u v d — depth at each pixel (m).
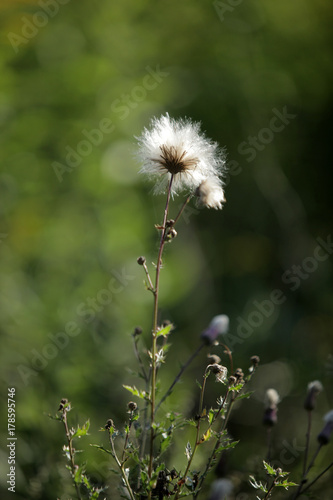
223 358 7.50
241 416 6.29
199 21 9.31
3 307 5.52
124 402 5.52
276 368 7.65
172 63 9.23
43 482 4.03
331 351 7.80
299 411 6.66
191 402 5.64
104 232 6.82
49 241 6.45
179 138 2.55
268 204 9.59
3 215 6.19
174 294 7.30
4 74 6.50
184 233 8.75
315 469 4.17
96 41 7.89
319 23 10.01
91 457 4.15
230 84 9.63
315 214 9.82
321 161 10.02
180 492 2.53
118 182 7.03
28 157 6.48
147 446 3.49
